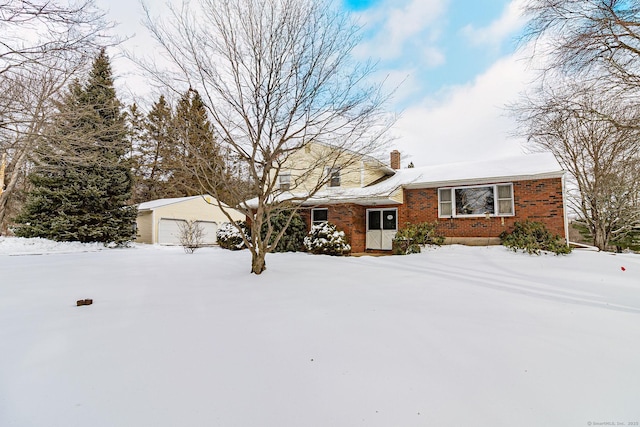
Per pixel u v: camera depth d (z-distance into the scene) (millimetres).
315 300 4855
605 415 2072
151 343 3127
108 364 2680
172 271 7512
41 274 7059
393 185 13562
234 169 7316
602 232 16312
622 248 16969
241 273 7137
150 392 2268
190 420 1970
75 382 2389
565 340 3332
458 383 2455
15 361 2719
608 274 7496
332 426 1950
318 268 7906
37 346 3031
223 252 13266
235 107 6777
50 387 2318
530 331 3604
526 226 11203
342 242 12555
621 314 4340
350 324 3762
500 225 12227
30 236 15625
